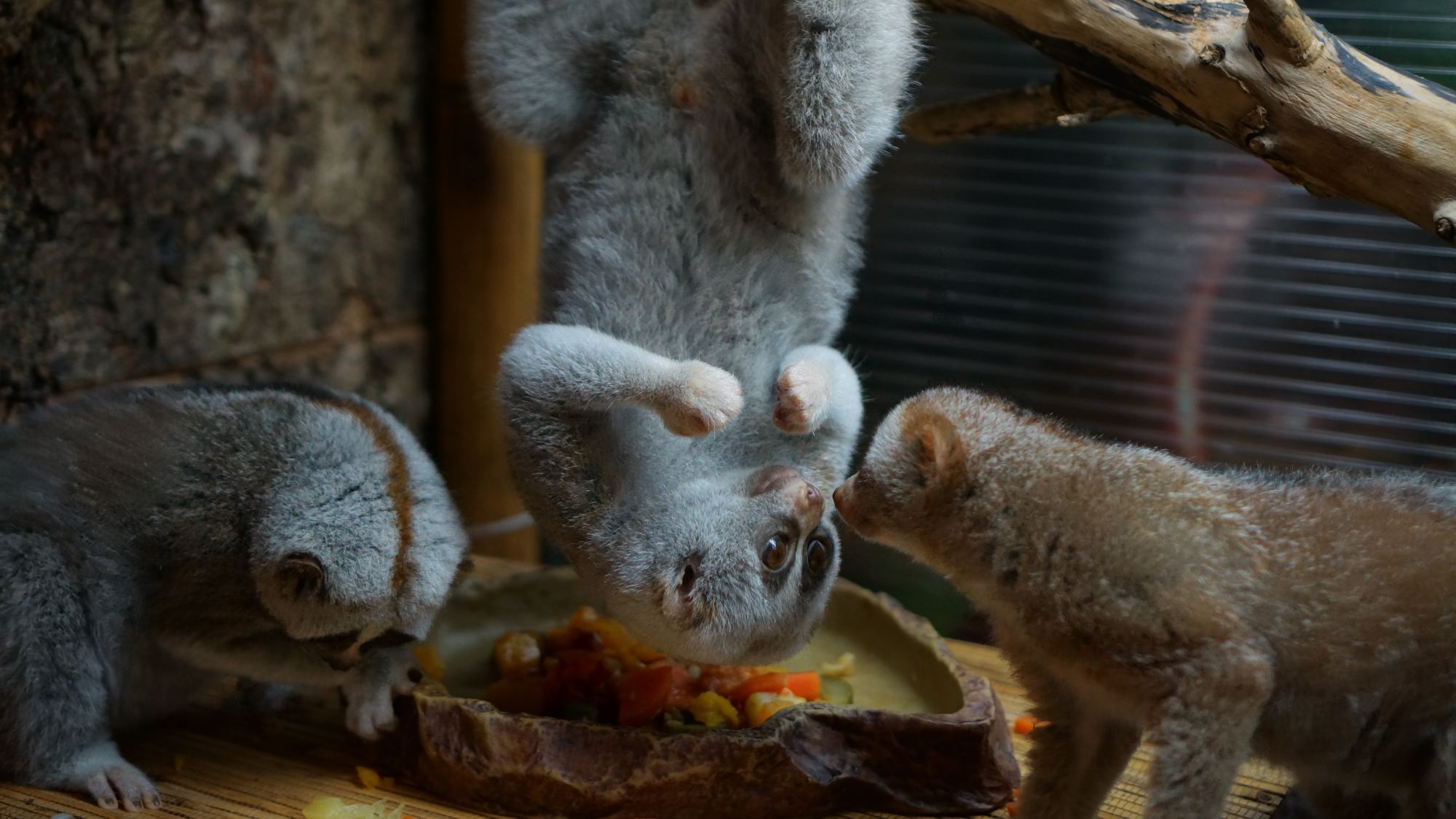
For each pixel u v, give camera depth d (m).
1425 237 0.70
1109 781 0.56
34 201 0.68
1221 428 0.76
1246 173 0.74
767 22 0.58
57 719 0.59
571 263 0.61
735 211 0.60
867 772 0.60
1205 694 0.50
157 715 0.65
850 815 0.59
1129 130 0.76
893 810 0.60
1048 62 0.77
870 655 0.69
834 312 0.63
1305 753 0.53
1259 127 0.56
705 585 0.58
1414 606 0.51
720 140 0.59
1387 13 0.67
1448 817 0.51
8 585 0.58
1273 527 0.52
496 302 0.87
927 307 0.82
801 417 0.59
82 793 0.59
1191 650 0.50
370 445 0.61
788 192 0.60
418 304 0.87
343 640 0.60
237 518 0.60
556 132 0.62
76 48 0.69
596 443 0.59
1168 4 0.57
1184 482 0.53
